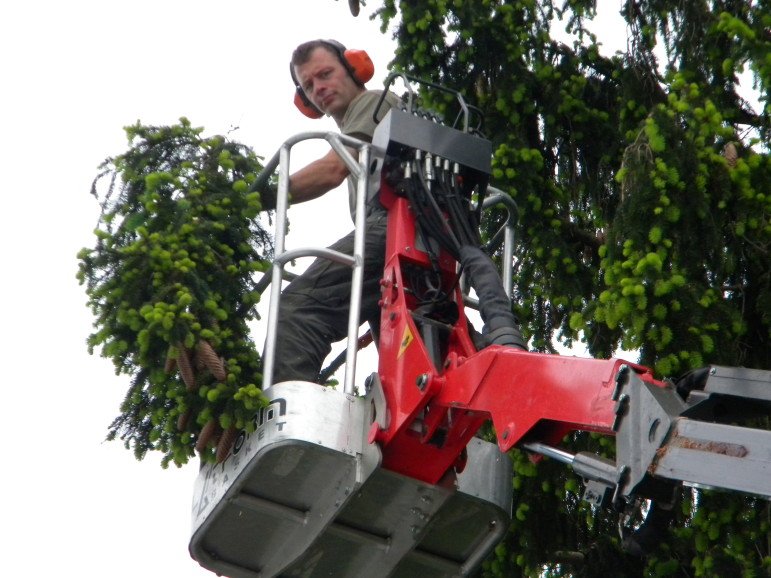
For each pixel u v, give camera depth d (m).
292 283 11.01
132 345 10.45
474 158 10.59
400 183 10.51
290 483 9.97
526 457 12.28
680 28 13.45
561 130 13.93
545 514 12.48
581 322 11.13
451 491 9.91
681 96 12.05
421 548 10.52
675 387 7.93
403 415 9.55
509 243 11.89
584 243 13.65
